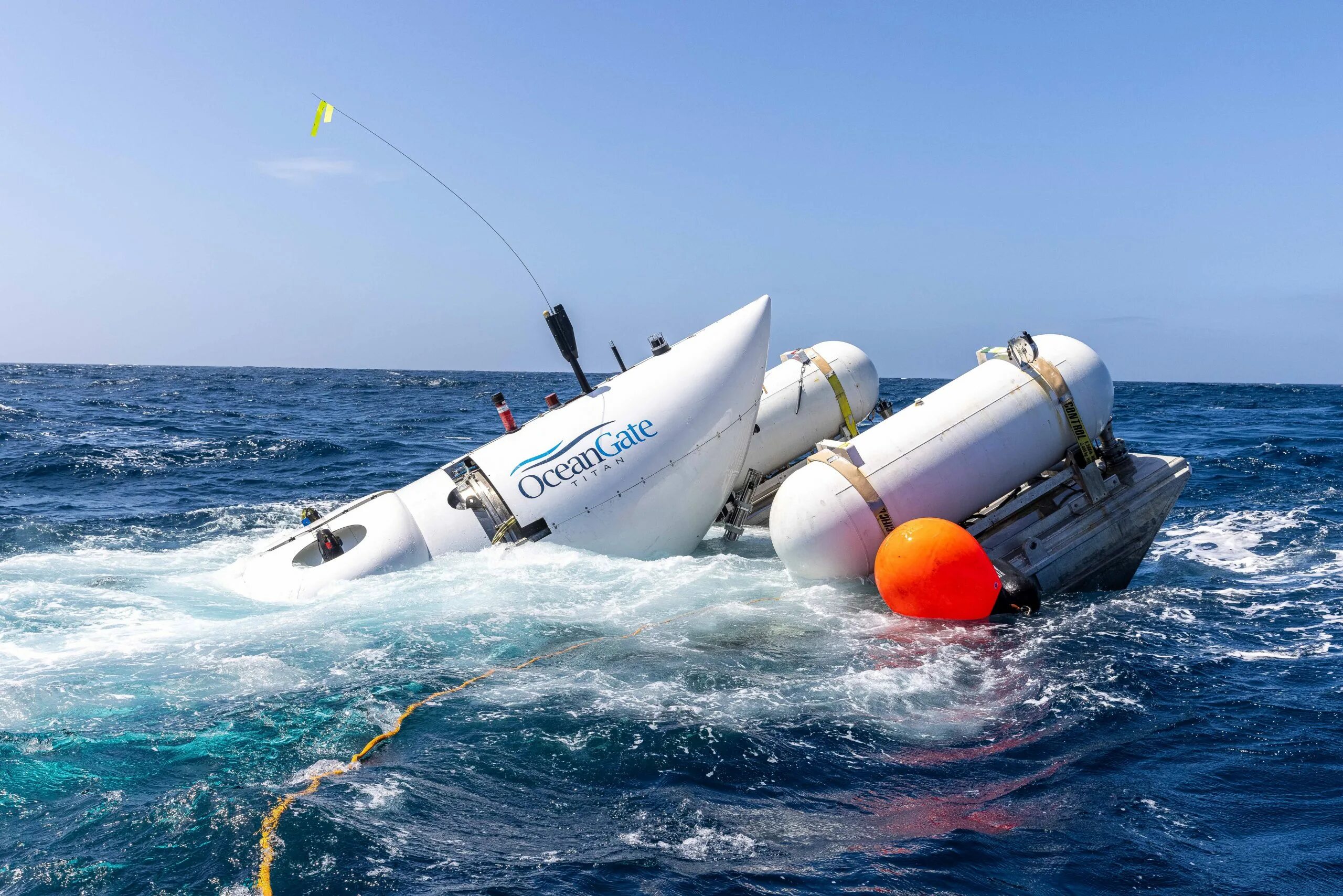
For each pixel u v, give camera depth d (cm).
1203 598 785
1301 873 358
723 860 359
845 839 379
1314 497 1289
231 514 1238
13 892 328
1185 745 477
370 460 1858
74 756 438
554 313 868
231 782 412
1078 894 344
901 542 701
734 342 859
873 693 541
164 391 5162
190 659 578
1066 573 788
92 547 1012
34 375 8612
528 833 375
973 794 421
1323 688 562
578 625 652
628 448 812
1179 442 2044
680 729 477
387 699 514
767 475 995
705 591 738
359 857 351
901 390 6900
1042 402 798
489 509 804
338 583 740
